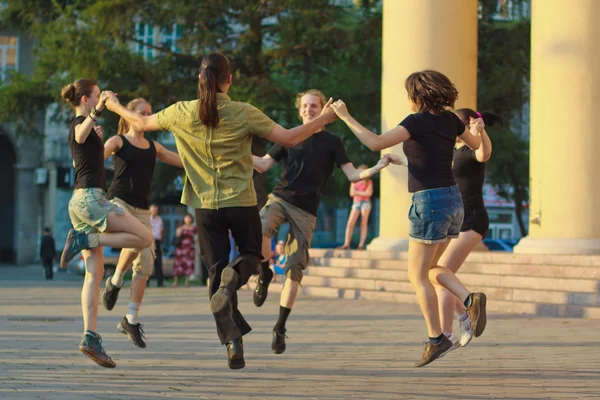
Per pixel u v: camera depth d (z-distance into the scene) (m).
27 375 10.09
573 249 21.05
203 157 9.21
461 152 11.59
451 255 11.59
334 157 11.97
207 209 9.20
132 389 9.16
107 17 36.50
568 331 15.68
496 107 38.62
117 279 12.34
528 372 10.52
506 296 20.41
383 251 25.48
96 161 10.72
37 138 42.34
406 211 25.44
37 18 40.59
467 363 11.35
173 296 26.36
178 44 37.69
